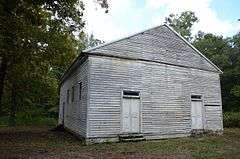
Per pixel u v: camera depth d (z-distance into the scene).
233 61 42.50
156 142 16.38
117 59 16.98
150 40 18.81
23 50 20.45
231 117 29.80
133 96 17.23
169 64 19.38
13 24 16.08
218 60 41.72
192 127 20.05
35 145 14.88
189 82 20.33
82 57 16.75
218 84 22.50
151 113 17.84
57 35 22.08
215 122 21.66
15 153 12.20
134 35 18.03
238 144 15.91
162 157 11.77
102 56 16.47
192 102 20.45
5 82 27.95
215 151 13.41
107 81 16.38
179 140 17.42
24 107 36.59
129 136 16.53
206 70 21.72
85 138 15.38
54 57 23.42
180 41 20.53
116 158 11.48
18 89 31.06
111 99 16.33
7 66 22.95
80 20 17.33
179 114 19.23
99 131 15.66
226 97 40.53
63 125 25.92
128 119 16.84
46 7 15.21
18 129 26.52
